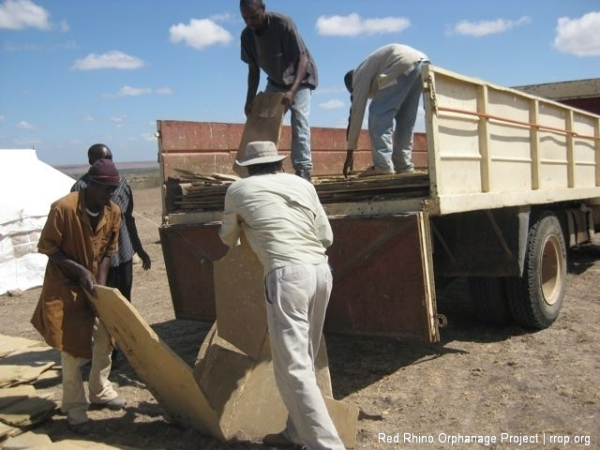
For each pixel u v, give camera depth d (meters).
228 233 3.93
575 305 7.20
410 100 5.93
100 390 4.68
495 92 5.40
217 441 4.02
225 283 4.27
